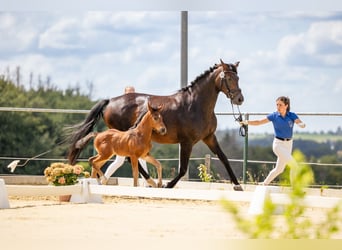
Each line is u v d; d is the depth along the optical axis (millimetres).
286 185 7191
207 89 16844
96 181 15984
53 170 15523
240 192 14367
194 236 10773
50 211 13492
